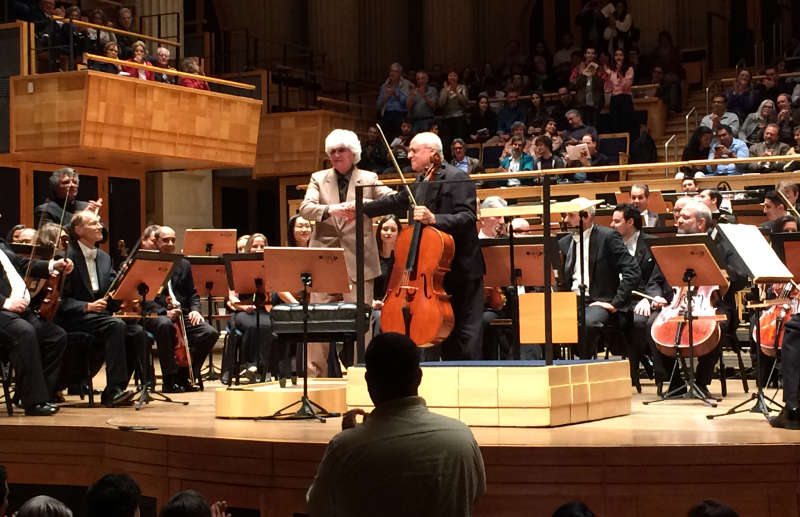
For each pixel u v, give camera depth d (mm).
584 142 13828
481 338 6590
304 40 21984
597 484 5273
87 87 12469
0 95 13016
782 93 15883
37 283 7414
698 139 13523
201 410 7176
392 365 3746
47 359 7340
